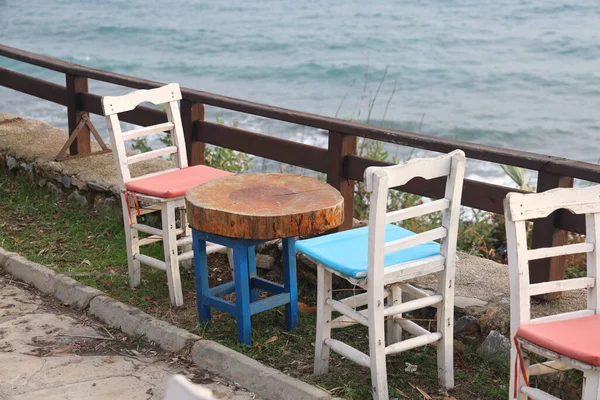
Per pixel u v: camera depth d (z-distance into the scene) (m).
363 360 3.68
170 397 1.64
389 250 3.51
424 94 24.94
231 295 5.08
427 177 3.56
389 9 41.59
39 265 5.25
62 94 6.95
